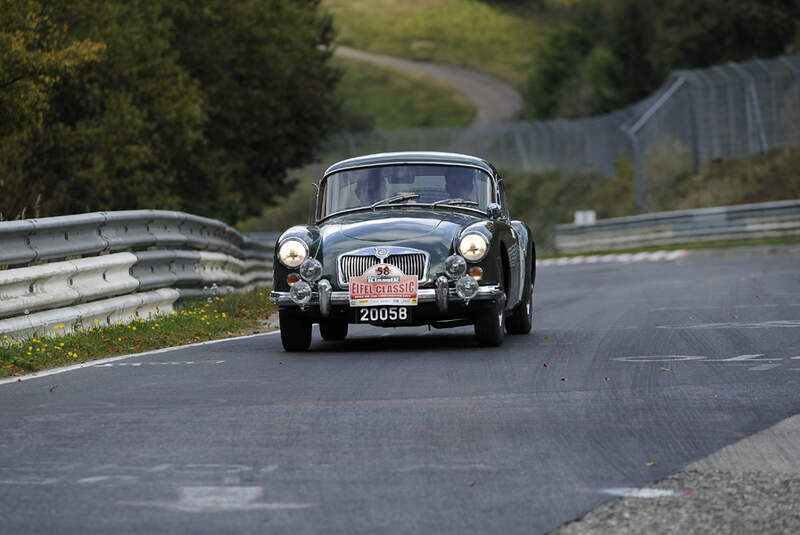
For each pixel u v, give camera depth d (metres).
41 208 81.44
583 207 194.62
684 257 123.00
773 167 159.62
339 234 39.47
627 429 23.81
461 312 38.75
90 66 92.31
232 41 120.44
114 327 43.62
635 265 109.06
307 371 33.94
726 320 47.94
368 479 19.61
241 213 114.94
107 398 28.97
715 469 20.12
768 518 17.00
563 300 65.25
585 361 35.22
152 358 38.19
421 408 26.66
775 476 19.56
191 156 111.50
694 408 26.22
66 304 42.81
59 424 25.17
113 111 92.12
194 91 102.12
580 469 20.20
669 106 175.88
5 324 38.72
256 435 23.58
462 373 32.75
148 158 94.56
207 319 49.75
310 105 131.00
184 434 23.78
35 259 41.16
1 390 30.97
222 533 16.39
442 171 43.28
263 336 46.88
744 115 168.50
